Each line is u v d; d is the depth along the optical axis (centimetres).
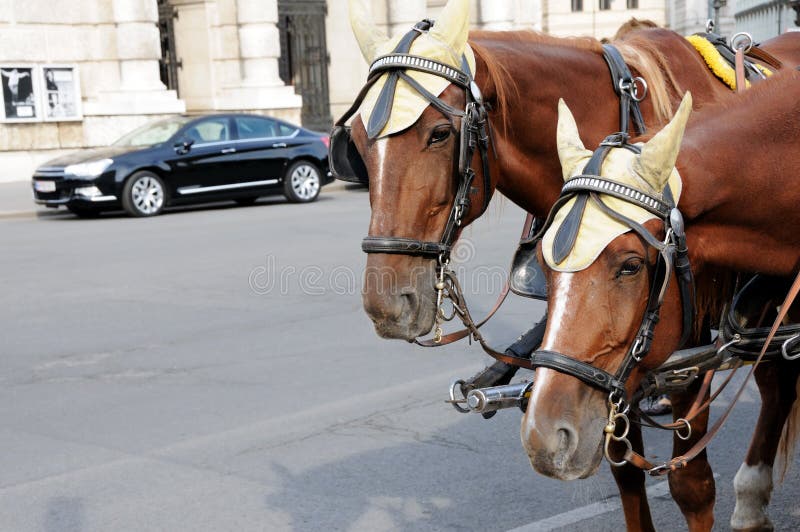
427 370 698
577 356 263
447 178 354
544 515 457
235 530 450
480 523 450
